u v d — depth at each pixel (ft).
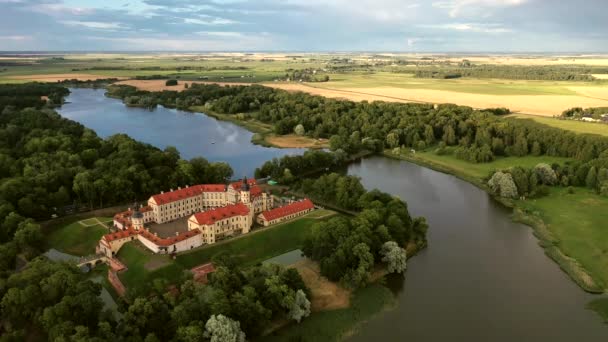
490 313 531.91
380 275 601.21
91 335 442.50
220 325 426.10
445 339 486.38
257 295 490.90
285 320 504.02
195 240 636.07
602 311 535.60
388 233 641.81
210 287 476.54
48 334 435.94
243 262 627.05
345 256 576.61
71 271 515.09
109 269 595.88
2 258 569.64
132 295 478.18
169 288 530.27
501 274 620.90
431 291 575.38
